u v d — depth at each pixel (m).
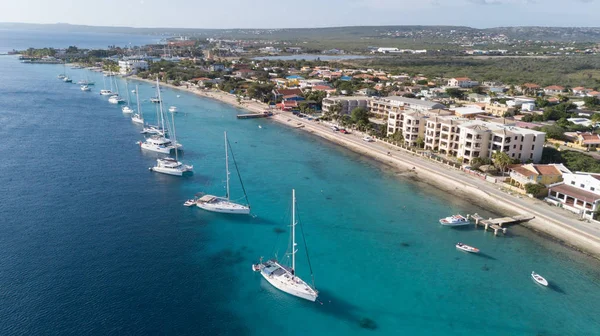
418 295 85.19
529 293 86.44
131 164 157.50
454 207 127.25
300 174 154.75
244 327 74.56
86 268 88.38
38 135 193.25
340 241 105.88
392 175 155.62
